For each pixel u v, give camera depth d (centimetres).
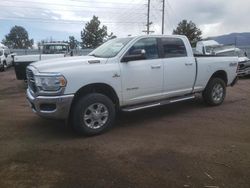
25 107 900
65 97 580
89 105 607
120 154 522
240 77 1800
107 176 441
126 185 416
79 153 528
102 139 600
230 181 426
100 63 633
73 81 589
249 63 1731
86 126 608
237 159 498
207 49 1950
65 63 610
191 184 417
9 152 534
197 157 507
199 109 846
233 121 724
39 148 553
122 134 631
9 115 794
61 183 422
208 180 428
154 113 804
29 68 638
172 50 759
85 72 604
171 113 803
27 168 470
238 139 596
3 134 634
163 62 727
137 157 508
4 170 463
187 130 655
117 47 689
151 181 426
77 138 607
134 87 679
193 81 805
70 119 618
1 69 2503
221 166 473
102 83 628
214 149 542
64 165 480
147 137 610
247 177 438
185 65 775
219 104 898
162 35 744
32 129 668
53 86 578
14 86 1421
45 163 488
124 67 659
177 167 469
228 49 1912
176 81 761
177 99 775
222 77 911
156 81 716
